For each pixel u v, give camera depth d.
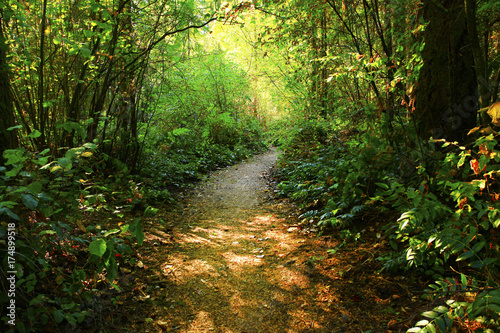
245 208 5.82
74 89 4.96
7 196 2.17
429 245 2.74
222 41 12.84
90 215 4.20
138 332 2.49
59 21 4.21
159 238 4.29
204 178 8.21
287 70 9.03
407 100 3.80
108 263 2.41
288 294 2.99
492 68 3.75
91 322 2.43
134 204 5.10
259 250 3.97
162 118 7.79
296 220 4.86
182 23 5.78
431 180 3.12
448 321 1.85
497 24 4.73
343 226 4.01
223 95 13.36
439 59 3.43
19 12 3.42
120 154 6.37
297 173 6.76
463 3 3.28
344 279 3.06
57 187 2.73
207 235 4.53
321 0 5.29
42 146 4.20
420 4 3.54
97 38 4.63
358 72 3.91
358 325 2.46
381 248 3.34
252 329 2.57
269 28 7.07
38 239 2.42
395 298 2.66
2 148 2.82
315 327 2.53
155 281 3.23
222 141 12.45
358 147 4.43
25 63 3.57
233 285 3.20
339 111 6.48
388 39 4.58
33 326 2.14
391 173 3.86
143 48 6.06
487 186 2.59
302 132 8.40
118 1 5.12
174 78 7.73
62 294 2.50
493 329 1.93
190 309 2.83
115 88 5.85
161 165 7.59
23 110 4.43
